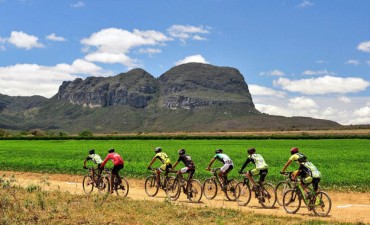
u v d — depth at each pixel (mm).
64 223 14812
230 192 21047
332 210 18953
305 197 17641
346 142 103125
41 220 14992
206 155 60656
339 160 53031
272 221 15430
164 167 22172
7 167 42344
